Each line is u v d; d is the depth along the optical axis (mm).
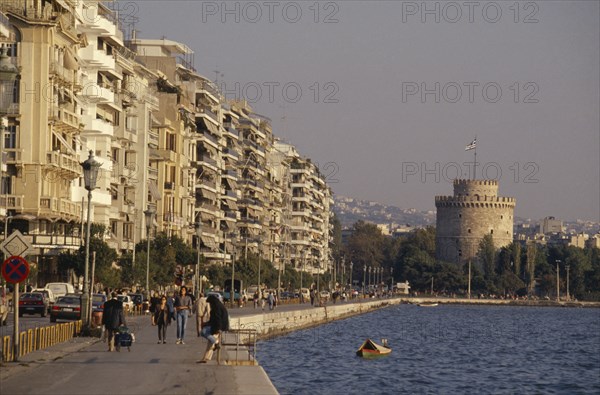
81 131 199375
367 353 167375
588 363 180500
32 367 70312
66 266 184375
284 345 182625
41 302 148500
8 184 176625
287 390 115500
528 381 142625
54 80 180250
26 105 176125
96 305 133625
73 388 58500
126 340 86312
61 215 180750
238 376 66438
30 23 175625
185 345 95062
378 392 118750
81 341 97062
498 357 188250
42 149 176750
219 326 75500
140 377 65125
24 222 177250
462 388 129375
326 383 124875
